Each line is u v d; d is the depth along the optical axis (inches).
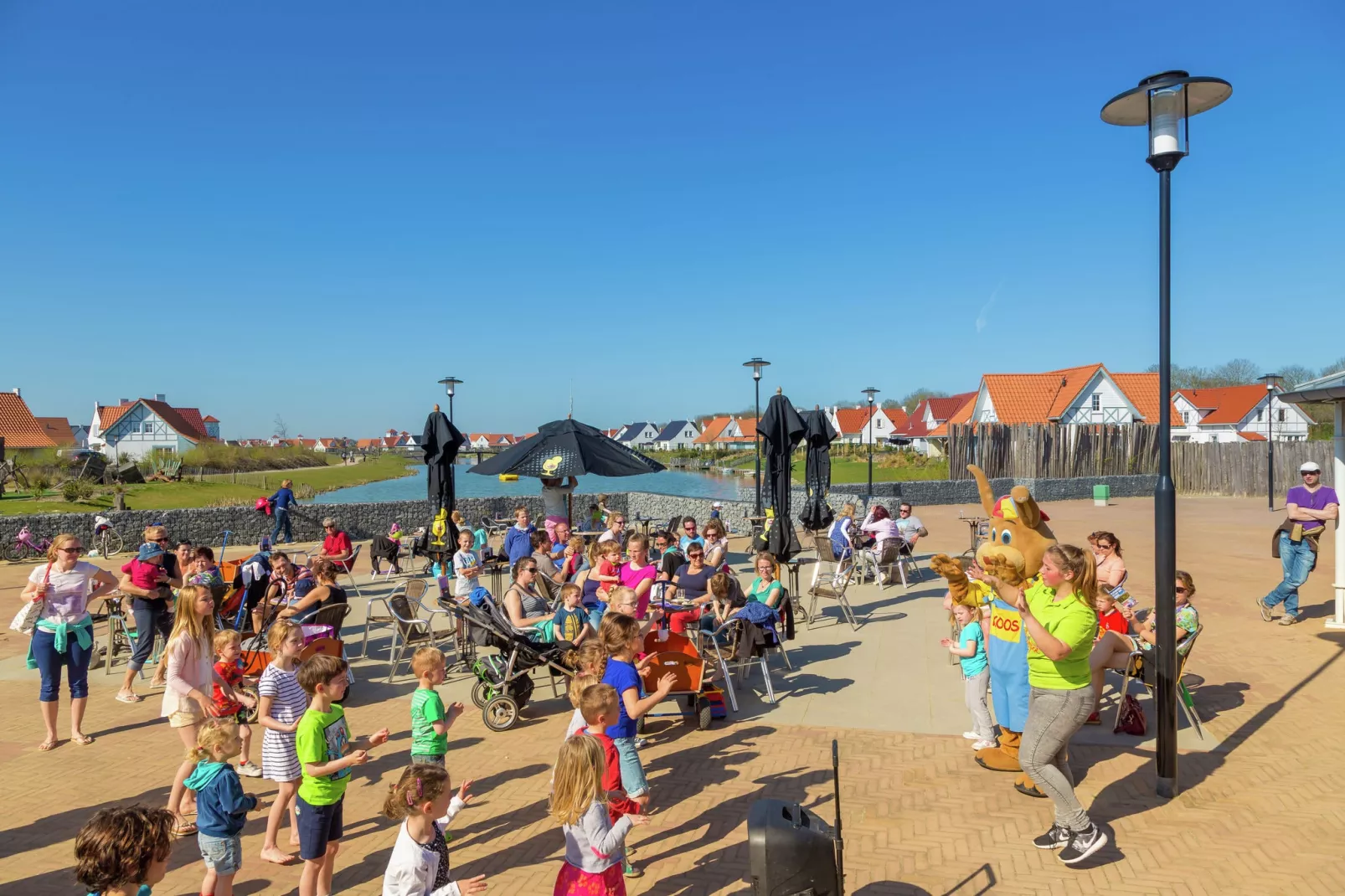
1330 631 398.3
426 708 202.4
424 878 137.3
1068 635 178.2
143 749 266.1
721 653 294.5
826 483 583.2
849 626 426.3
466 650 359.6
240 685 257.8
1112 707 282.4
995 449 1278.3
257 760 261.3
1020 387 1923.0
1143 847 189.0
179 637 222.2
